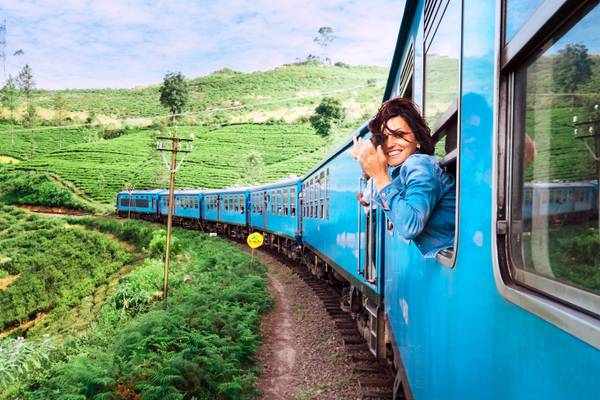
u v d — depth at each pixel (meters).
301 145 81.69
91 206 60.06
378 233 5.61
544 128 1.20
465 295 1.83
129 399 6.04
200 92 128.25
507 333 1.36
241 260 17.05
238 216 25.97
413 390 3.29
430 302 2.64
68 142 92.50
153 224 36.91
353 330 8.46
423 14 3.22
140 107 120.94
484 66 1.64
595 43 0.96
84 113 115.12
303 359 7.59
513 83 1.41
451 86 2.25
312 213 12.59
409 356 3.46
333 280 11.84
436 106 2.70
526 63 1.31
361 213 6.41
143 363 6.71
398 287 4.07
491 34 1.57
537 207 1.23
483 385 1.59
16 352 9.80
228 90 128.75
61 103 113.56
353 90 116.81
